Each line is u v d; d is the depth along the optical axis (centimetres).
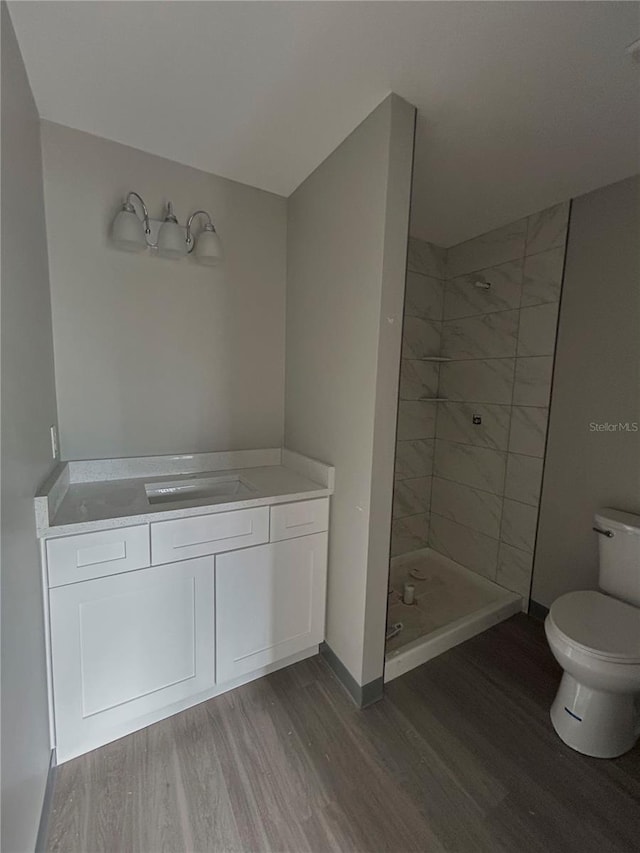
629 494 180
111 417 173
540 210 209
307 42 110
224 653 155
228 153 167
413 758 134
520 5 97
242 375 204
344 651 166
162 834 109
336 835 111
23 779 92
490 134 149
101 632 129
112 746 135
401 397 260
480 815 117
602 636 138
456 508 267
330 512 175
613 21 101
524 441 223
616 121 141
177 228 164
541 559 217
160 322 180
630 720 137
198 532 143
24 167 116
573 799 122
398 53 113
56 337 158
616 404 183
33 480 113
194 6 100
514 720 151
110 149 161
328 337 172
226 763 130
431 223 228
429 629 203
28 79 124
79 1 98
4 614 82
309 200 185
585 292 192
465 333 257
